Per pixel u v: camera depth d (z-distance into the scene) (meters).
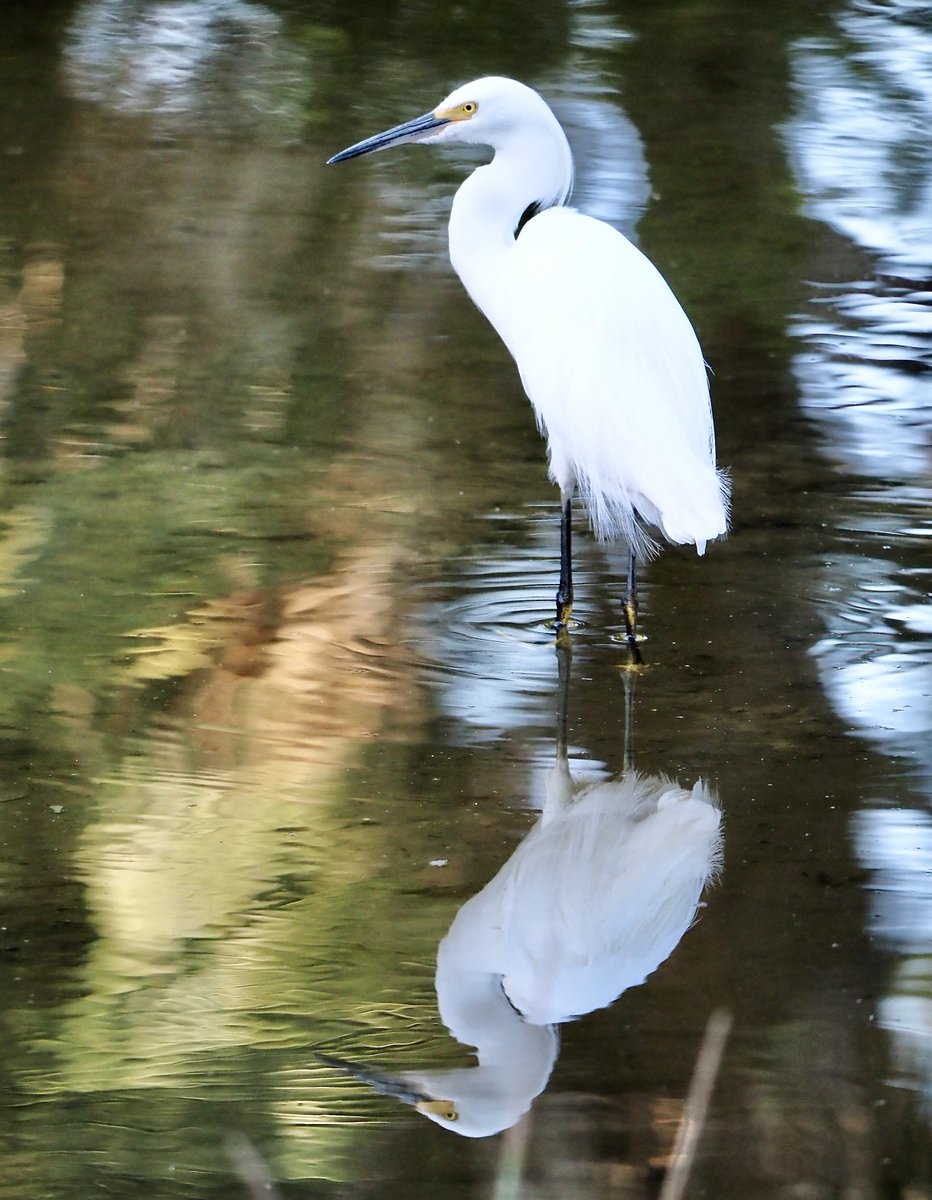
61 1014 5.88
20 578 9.66
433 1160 5.23
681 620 9.52
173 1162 5.19
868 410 12.99
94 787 7.50
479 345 14.12
